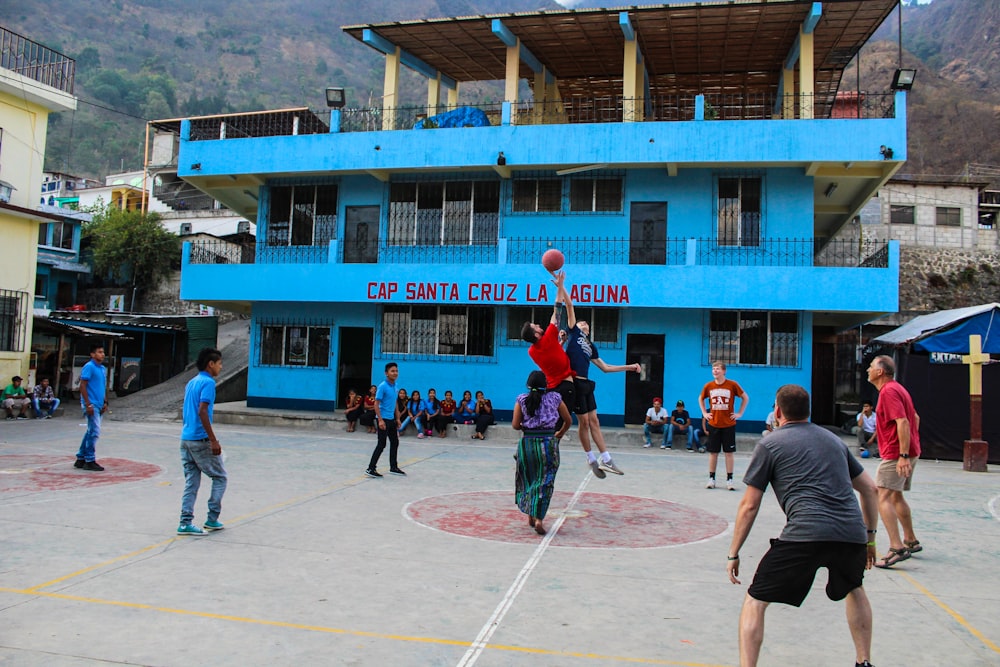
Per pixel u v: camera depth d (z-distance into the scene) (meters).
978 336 14.81
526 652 4.48
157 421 20.53
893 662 4.46
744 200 19.44
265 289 20.95
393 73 21.72
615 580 6.08
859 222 31.80
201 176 22.38
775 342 18.95
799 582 3.95
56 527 7.36
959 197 33.91
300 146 20.86
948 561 7.06
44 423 18.69
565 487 11.20
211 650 4.39
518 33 20.39
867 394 21.09
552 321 8.12
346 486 10.52
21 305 21.17
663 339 19.56
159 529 7.41
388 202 21.28
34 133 21.95
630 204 19.91
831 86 23.05
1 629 4.62
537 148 19.34
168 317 27.75
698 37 20.28
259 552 6.66
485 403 18.97
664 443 17.38
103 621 4.81
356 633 4.73
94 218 37.97
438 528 7.90
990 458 16.20
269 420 20.14
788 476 4.11
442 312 20.77
